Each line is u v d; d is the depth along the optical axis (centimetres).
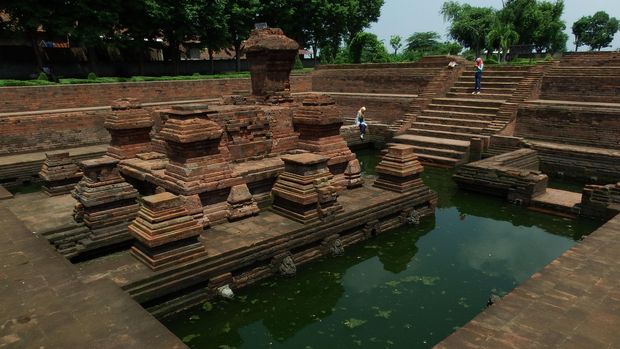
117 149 1320
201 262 755
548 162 1692
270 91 1463
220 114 1188
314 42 4297
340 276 885
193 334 698
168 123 948
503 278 866
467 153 1852
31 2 2208
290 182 964
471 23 5025
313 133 1255
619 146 1664
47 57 2984
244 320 745
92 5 2383
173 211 746
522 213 1262
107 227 907
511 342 510
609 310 577
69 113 1927
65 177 1172
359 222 1008
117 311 570
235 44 3516
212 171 944
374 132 2283
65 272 685
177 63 3198
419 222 1162
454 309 753
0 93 1902
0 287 636
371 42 3953
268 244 841
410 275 884
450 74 2461
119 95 2281
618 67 2003
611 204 1121
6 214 979
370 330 698
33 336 513
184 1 2730
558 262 725
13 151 1767
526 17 4816
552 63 2195
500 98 2156
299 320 742
